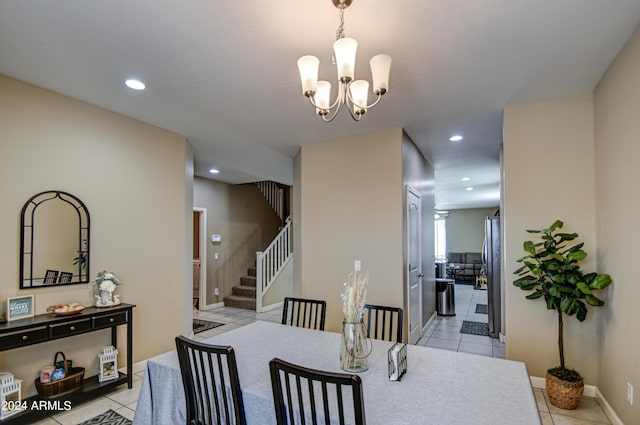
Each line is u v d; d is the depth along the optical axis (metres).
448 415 1.36
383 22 1.94
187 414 1.73
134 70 2.49
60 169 2.91
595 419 2.53
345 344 1.83
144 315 3.54
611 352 2.52
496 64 2.42
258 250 8.12
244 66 2.43
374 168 3.87
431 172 5.64
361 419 1.16
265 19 1.91
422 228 4.87
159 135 3.75
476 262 12.16
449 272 12.02
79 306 2.83
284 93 2.87
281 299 6.98
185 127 3.74
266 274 6.63
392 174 3.77
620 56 2.27
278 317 5.95
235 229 7.45
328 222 4.14
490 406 1.43
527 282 2.84
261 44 2.15
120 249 3.34
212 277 6.79
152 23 1.93
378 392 1.56
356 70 2.49
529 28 2.00
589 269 2.84
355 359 1.80
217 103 3.08
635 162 2.11
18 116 2.67
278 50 2.22
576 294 2.59
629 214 2.21
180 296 3.94
